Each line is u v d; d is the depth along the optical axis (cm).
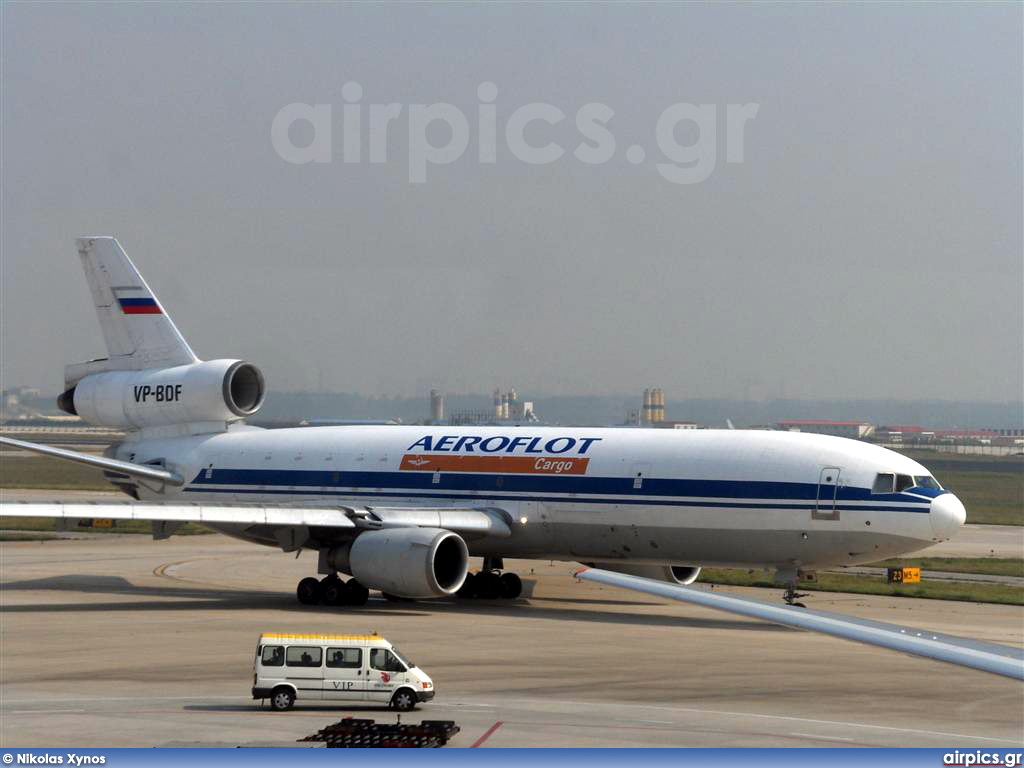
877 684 10669
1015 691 10356
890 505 14738
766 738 8450
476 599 17650
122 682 10512
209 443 19562
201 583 19725
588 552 16625
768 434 15850
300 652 9362
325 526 16388
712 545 15625
